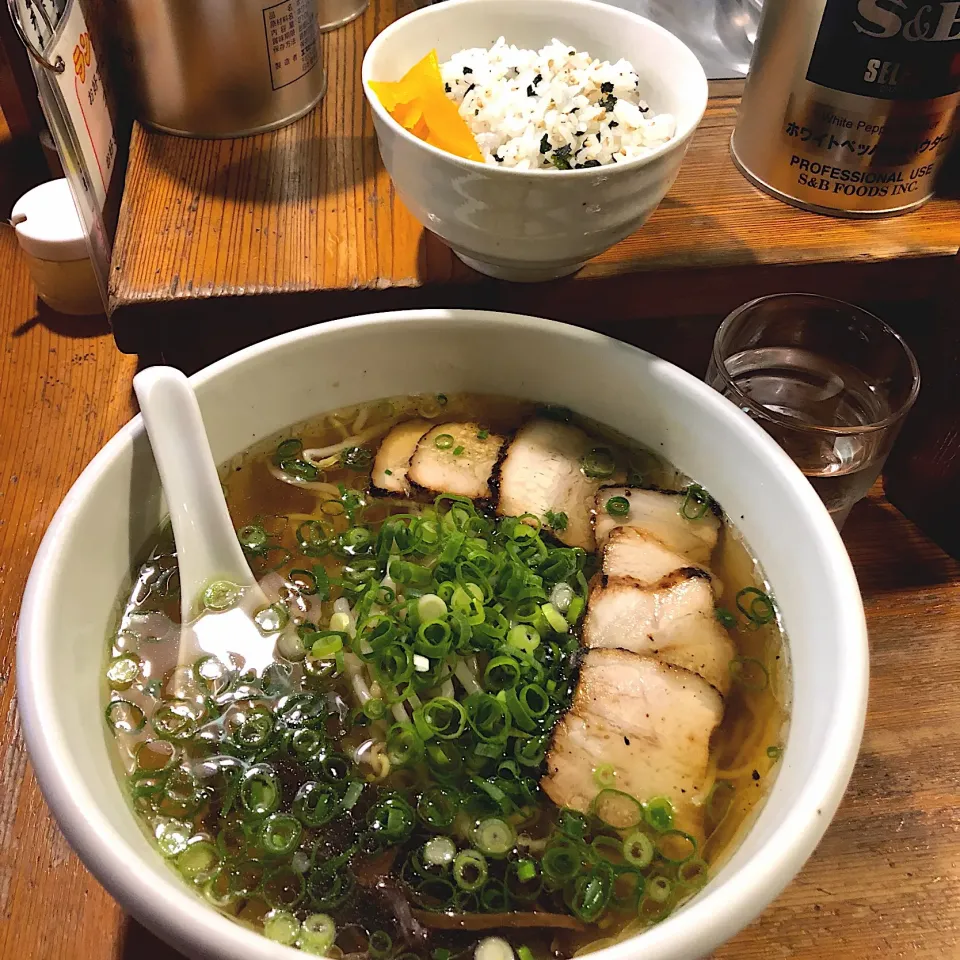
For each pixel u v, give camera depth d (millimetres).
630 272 377
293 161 418
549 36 379
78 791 239
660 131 347
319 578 322
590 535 344
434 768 290
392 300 374
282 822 280
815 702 273
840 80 366
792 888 308
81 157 374
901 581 383
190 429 311
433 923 269
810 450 359
